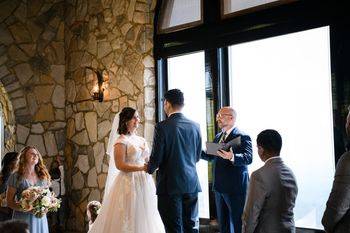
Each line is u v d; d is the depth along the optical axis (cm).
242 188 411
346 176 250
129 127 431
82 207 698
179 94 390
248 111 506
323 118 445
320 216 443
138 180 430
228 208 429
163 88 594
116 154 421
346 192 249
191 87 565
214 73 522
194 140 392
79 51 721
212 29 522
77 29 727
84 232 691
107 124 655
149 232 425
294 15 446
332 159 438
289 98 472
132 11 614
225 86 522
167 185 377
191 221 386
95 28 684
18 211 421
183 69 573
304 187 457
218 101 520
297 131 465
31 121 753
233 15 501
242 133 417
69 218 725
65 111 764
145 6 596
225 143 404
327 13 420
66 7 763
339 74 411
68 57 754
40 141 755
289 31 450
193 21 550
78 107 720
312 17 432
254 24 481
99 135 670
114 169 466
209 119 527
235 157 396
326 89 442
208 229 534
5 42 748
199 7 544
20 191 423
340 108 410
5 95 761
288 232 292
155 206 437
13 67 750
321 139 446
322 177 444
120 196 423
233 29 501
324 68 443
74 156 726
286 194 294
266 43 490
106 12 662
